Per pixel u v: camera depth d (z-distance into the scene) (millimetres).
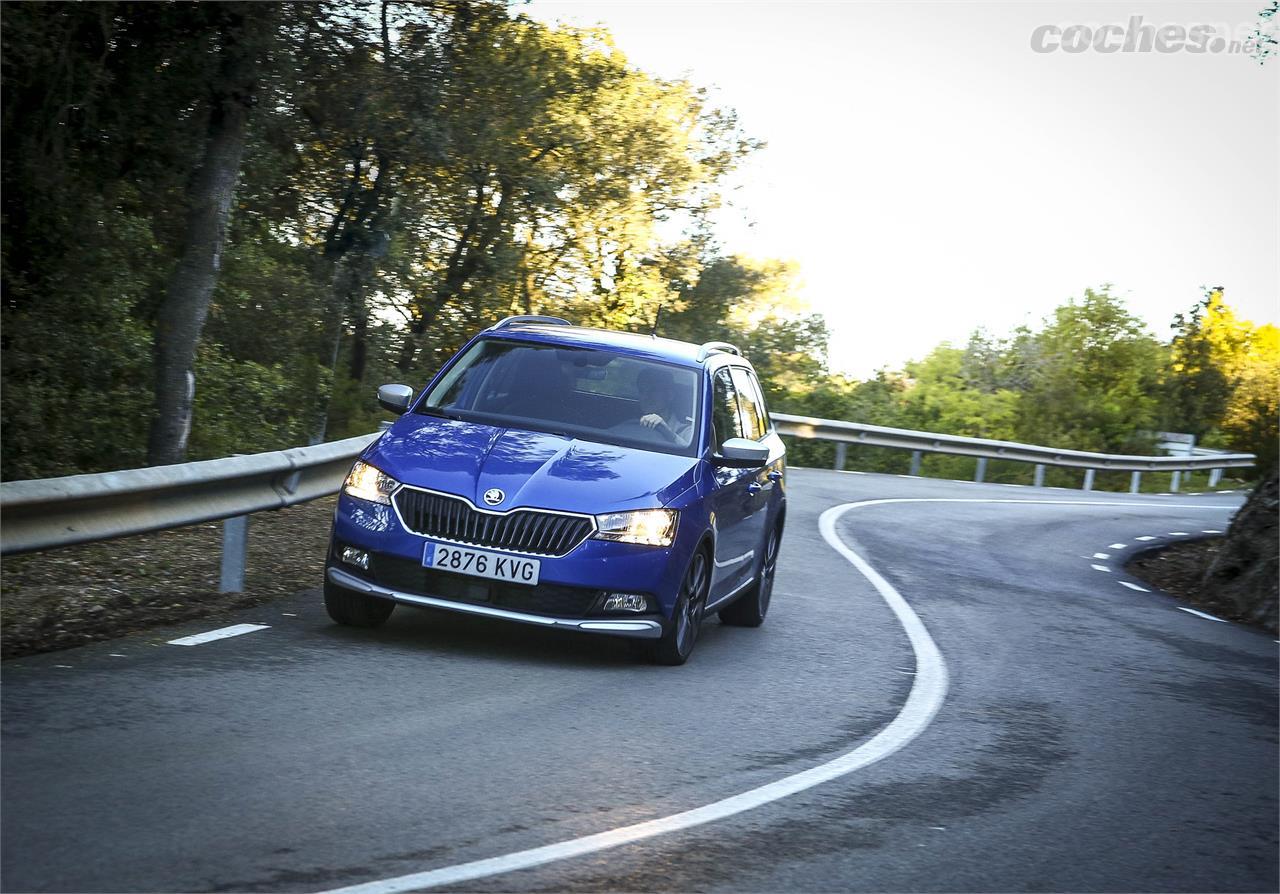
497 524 7438
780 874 4664
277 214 22469
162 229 18891
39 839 4223
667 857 4707
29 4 13539
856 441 30734
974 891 4727
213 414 20656
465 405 8602
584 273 35312
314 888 4051
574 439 8266
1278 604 14305
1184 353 65000
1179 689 9398
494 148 26094
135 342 18500
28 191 15195
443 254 30812
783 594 11836
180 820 4523
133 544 10156
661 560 7613
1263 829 6031
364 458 7840
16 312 16516
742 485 8992
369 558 7527
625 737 6293
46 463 16797
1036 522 22594
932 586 13375
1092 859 5273
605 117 33812
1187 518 27125
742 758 6180
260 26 15969
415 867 4320
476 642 8086
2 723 5426
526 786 5348
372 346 28984
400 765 5438
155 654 6914
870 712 7488
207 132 16859
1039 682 9031
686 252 38594
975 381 53875
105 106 15328
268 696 6297
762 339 52969
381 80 19984
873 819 5457
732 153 36688
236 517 8695
